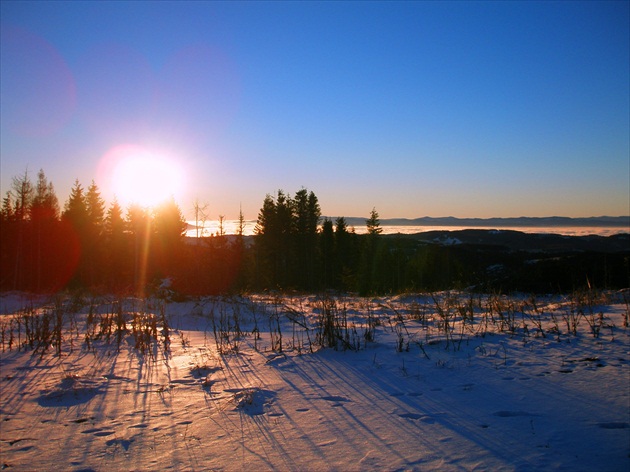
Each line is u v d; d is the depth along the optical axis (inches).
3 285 1582.2
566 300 638.5
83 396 276.2
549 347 336.5
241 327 577.3
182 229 1610.5
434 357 328.8
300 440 201.2
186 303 762.8
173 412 244.4
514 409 223.9
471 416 218.1
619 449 178.7
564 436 191.9
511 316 494.0
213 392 276.5
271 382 291.4
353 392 263.7
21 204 1514.5
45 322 497.7
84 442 208.4
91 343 453.7
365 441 196.4
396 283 1800.0
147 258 1648.6
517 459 173.6
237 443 201.2
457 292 934.4
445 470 168.1
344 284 1787.6
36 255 1600.6
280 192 1899.6
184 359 368.8
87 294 1016.2
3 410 255.4
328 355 356.5
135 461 187.6
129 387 293.3
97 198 1798.7
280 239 1882.4
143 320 542.3
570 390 245.1
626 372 270.4
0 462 189.8
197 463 183.9
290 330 518.9
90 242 1734.7
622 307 497.7
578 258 1245.7
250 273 1754.4
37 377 323.9
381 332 437.1
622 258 1203.9
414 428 207.3
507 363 301.9
